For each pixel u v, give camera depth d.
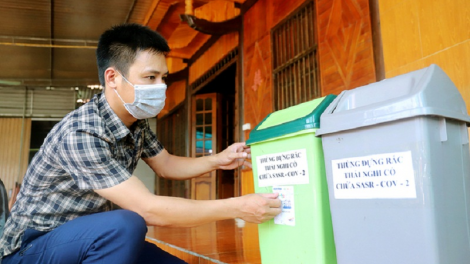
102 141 1.19
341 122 1.06
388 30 3.08
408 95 0.93
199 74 7.36
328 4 3.82
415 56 2.85
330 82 3.73
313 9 4.10
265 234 1.33
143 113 1.35
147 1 6.21
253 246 2.08
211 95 7.59
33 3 6.26
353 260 1.04
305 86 4.18
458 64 2.54
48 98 10.33
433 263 0.87
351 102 1.15
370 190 1.00
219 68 6.51
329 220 1.15
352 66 3.45
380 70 3.13
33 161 1.27
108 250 1.10
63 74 9.62
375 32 3.21
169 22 6.75
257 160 1.38
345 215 1.06
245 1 5.61
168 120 9.22
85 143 1.15
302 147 1.18
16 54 8.28
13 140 9.91
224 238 2.49
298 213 1.19
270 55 4.89
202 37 7.00
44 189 1.24
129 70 1.28
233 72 6.80
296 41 4.44
